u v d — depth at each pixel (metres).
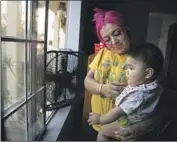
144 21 0.95
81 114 1.02
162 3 0.94
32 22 1.24
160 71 0.91
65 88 1.12
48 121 1.10
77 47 1.23
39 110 1.14
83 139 0.99
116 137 0.96
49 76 1.17
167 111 0.92
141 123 0.93
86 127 1.01
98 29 0.97
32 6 1.25
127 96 0.92
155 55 0.91
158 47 0.92
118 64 0.94
